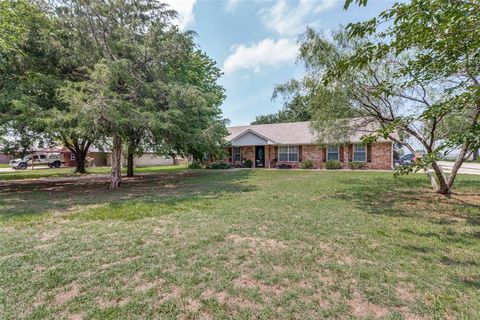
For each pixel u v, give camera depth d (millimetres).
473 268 3127
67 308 2375
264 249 3754
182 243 4000
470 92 3779
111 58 9391
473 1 2344
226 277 2947
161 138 10789
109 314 2289
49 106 8961
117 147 10961
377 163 17953
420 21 2836
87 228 4793
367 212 5855
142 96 9781
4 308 2357
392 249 3732
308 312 2318
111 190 10062
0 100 7945
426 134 7656
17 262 3324
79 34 9039
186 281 2857
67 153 32062
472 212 5816
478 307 2363
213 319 2236
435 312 2303
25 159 27484
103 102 7484
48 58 9117
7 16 7312
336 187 9586
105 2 9344
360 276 2953
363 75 7461
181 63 11617
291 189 9250
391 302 2451
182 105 10484
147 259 3426
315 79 8375
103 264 3289
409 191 8570
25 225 5008
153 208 6355
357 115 8562
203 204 6777
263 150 23234
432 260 3363
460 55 3475
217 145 14078
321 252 3639
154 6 10219
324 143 10789
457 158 7570
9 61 8195
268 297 2551
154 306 2412
